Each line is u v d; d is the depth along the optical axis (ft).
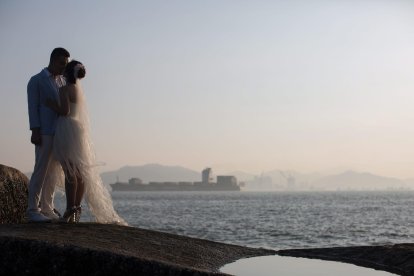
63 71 21.77
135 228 20.10
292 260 18.86
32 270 12.22
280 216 142.82
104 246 14.46
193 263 16.14
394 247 18.99
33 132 21.24
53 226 17.79
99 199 22.27
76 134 21.35
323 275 15.94
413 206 228.22
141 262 12.07
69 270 12.12
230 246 20.49
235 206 235.40
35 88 21.27
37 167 21.39
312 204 262.88
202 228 95.81
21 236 12.96
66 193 21.53
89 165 21.86
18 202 22.67
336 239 74.18
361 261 18.42
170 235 19.80
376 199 384.06
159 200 383.04
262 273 16.12
